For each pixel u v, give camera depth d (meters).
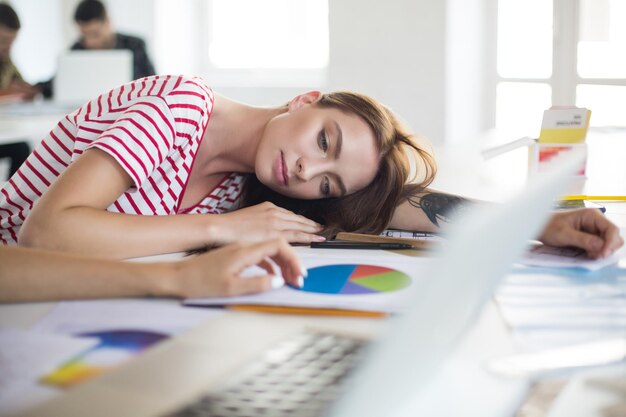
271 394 0.55
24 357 0.62
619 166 1.81
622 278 0.90
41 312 0.76
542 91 3.56
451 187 1.53
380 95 3.97
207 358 0.62
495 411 0.54
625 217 1.25
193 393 0.55
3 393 0.55
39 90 4.31
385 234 1.25
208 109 1.29
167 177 1.24
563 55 3.44
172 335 0.68
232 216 1.10
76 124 1.33
